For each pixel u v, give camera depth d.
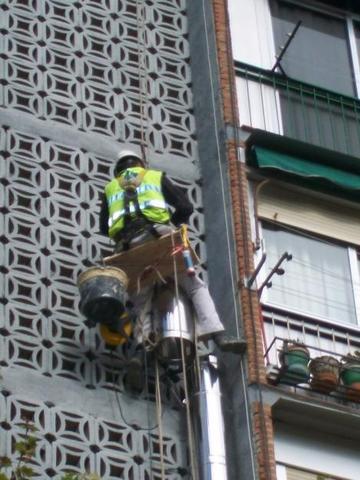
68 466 19.39
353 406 20.98
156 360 20.56
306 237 23.17
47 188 21.67
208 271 21.89
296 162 23.12
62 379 20.09
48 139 22.17
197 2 24.62
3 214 21.16
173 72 23.89
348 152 24.25
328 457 20.66
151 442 19.98
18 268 20.77
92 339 20.59
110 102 23.05
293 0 26.00
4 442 19.25
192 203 22.53
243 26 25.19
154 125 23.11
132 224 20.47
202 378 20.23
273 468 19.73
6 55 22.75
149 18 24.31
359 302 22.86
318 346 21.95
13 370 19.89
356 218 23.62
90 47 23.48
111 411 20.06
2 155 21.72
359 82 25.55
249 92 24.12
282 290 22.48
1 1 23.30
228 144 22.73
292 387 20.83
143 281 20.70
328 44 25.84
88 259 21.27
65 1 23.78
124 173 20.84
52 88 22.75
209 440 19.64
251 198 22.78
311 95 24.59
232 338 20.55
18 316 20.36
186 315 20.47
